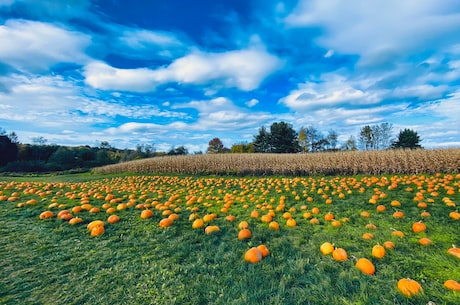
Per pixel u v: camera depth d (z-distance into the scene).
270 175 14.23
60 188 9.67
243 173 14.82
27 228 4.33
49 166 30.77
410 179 8.99
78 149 40.31
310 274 2.54
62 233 4.07
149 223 4.58
